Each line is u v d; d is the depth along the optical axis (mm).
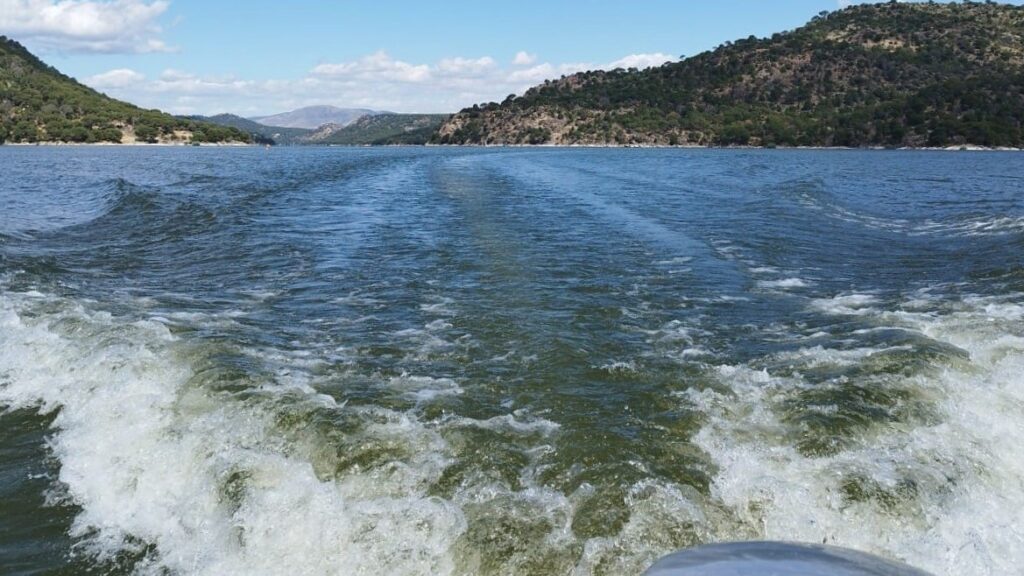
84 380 6812
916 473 4801
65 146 118438
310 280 11352
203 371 6750
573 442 5426
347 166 45625
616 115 162750
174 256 13664
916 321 8453
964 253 13211
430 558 4062
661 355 7504
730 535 4254
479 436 5520
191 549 4363
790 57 169875
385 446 5305
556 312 9188
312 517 4418
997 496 4629
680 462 5102
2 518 4781
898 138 114875
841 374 6695
